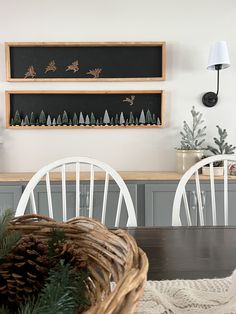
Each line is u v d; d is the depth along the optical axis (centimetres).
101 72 278
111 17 277
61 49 277
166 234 123
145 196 239
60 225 73
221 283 84
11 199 234
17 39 275
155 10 279
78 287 55
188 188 237
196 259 99
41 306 48
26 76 275
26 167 280
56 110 279
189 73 281
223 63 254
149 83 281
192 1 279
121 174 249
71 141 281
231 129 284
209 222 238
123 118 280
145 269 51
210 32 280
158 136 283
